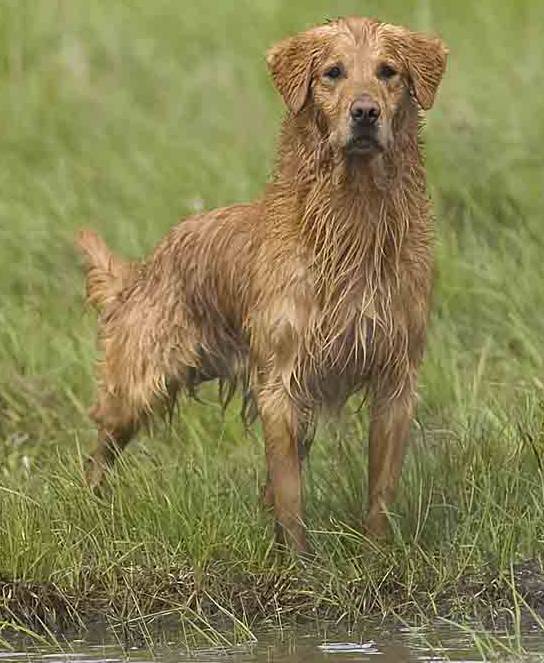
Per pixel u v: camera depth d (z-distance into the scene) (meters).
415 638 10.22
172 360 12.71
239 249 12.08
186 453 12.83
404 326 11.36
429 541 11.33
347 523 11.61
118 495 11.63
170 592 10.73
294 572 10.92
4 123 20.16
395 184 11.14
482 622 10.48
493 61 20.36
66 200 17.95
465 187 17.05
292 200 11.32
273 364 11.45
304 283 11.27
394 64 11.04
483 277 15.35
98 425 13.10
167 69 21.52
